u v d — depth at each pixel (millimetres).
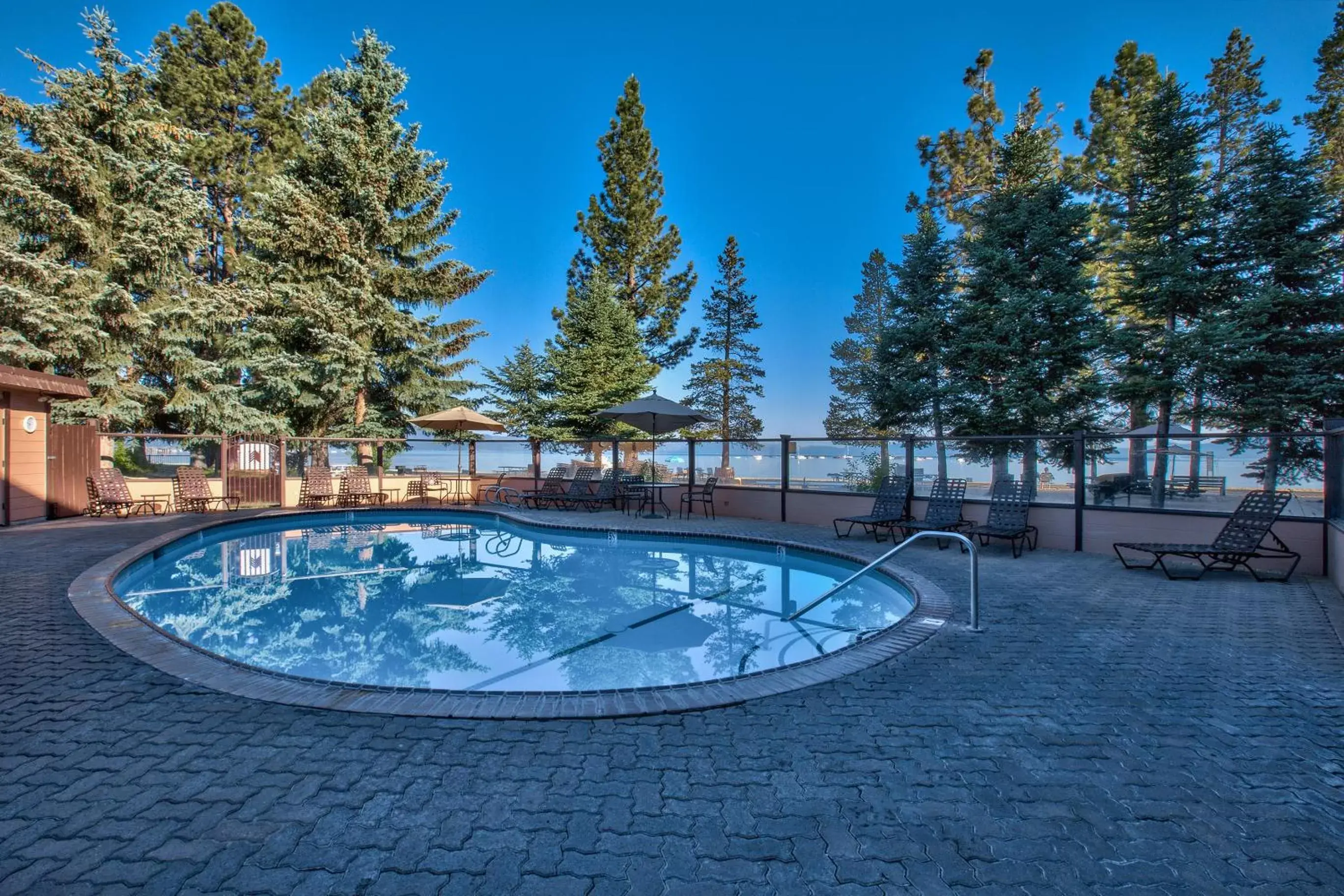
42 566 6836
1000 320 17375
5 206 15289
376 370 19234
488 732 2943
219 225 22266
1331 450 6668
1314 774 2582
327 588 7660
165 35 22562
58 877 1855
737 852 2039
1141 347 16125
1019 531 8336
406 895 1807
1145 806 2334
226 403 17906
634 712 3143
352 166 18531
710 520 12242
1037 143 19500
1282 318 14867
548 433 22078
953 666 3947
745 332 30984
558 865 1958
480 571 8719
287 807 2275
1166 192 16375
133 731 2891
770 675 3723
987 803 2350
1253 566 7258
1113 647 4340
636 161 24781
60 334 15477
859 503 10875
